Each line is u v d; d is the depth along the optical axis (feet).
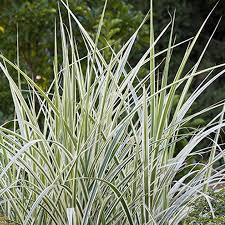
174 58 39.27
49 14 27.04
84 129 14.23
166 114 14.58
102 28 26.58
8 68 26.68
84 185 14.16
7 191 14.88
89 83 14.49
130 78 14.65
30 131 15.96
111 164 15.12
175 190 15.33
